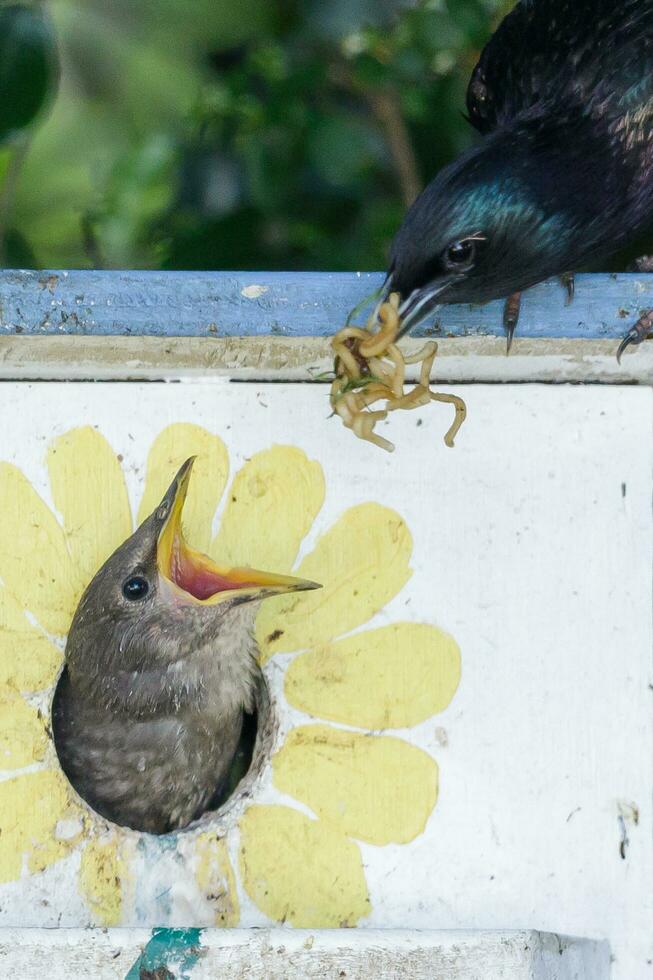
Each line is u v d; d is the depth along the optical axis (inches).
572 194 103.9
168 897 103.5
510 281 103.3
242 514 104.2
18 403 104.3
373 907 103.6
